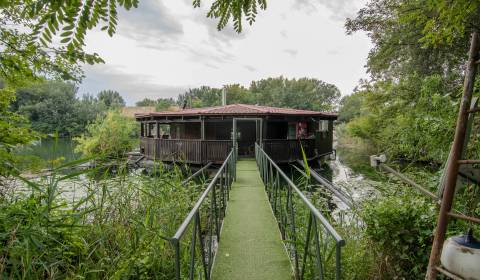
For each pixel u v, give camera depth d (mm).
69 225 1991
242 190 5441
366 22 7969
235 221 3604
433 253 1285
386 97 9164
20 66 2053
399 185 3234
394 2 7125
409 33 6758
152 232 2389
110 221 2598
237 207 4258
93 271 1996
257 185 5926
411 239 2141
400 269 2262
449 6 1294
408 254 2211
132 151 15883
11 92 2604
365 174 8719
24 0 772
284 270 2381
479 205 1986
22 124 2648
